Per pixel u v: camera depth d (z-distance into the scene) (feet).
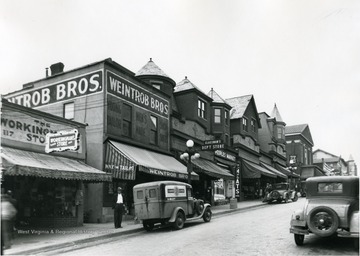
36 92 73.77
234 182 115.34
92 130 65.26
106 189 63.31
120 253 35.32
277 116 173.47
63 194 56.34
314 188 37.86
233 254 33.14
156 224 61.36
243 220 62.64
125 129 70.54
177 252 34.68
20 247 37.60
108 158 63.31
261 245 37.58
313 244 37.93
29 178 54.95
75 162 56.24
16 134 47.73
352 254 32.81
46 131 52.95
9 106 46.93
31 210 54.44
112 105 66.95
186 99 99.86
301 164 192.65
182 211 55.88
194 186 93.20
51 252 37.14
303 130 214.28
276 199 107.65
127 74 72.18
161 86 91.09
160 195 52.54
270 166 149.18
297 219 36.91
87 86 67.26
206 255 32.86
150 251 35.76
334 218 34.24
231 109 130.52
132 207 69.77
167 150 83.56
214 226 55.42
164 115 84.17
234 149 115.65
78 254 35.58
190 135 94.43
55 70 77.25
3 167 40.32
